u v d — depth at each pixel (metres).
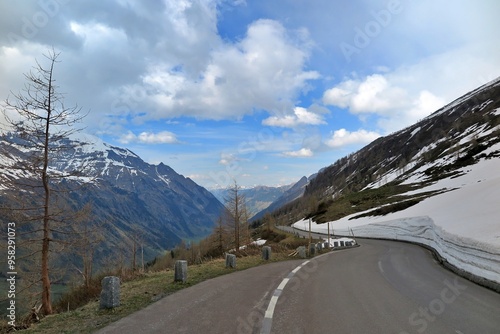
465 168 87.25
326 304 6.88
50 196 12.13
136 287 9.07
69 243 12.55
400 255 19.78
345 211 94.38
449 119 174.12
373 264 14.93
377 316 5.96
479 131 114.94
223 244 44.31
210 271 12.10
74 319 6.00
